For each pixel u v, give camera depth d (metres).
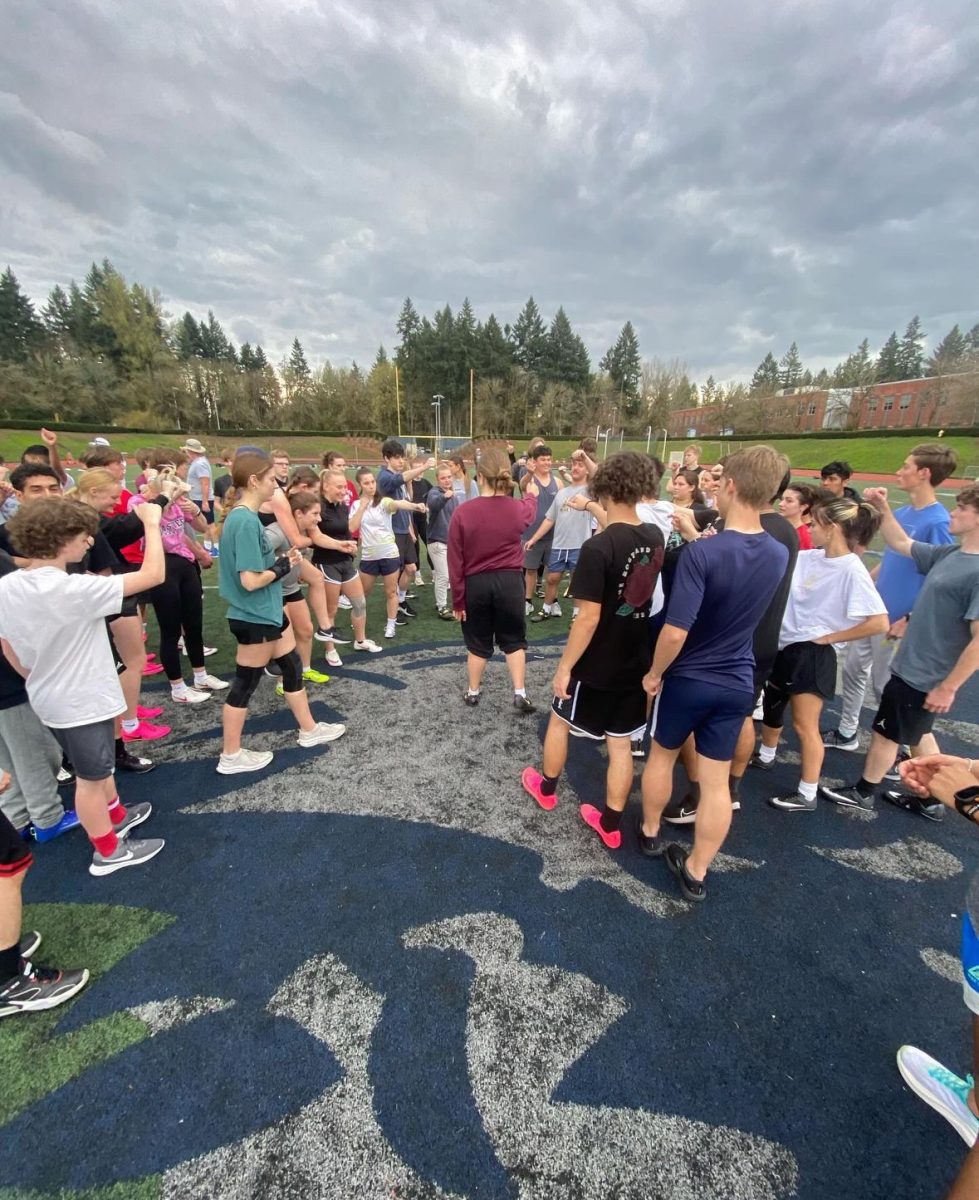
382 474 5.89
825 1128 1.49
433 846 2.55
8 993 1.73
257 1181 1.35
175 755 3.30
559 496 5.80
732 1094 1.57
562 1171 1.39
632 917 2.18
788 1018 1.80
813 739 2.76
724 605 1.95
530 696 4.16
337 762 3.24
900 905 2.29
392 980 1.89
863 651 3.35
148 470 4.64
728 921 2.17
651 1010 1.81
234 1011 1.77
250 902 2.22
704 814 2.13
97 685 2.13
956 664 2.44
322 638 4.66
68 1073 1.59
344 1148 1.42
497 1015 1.78
